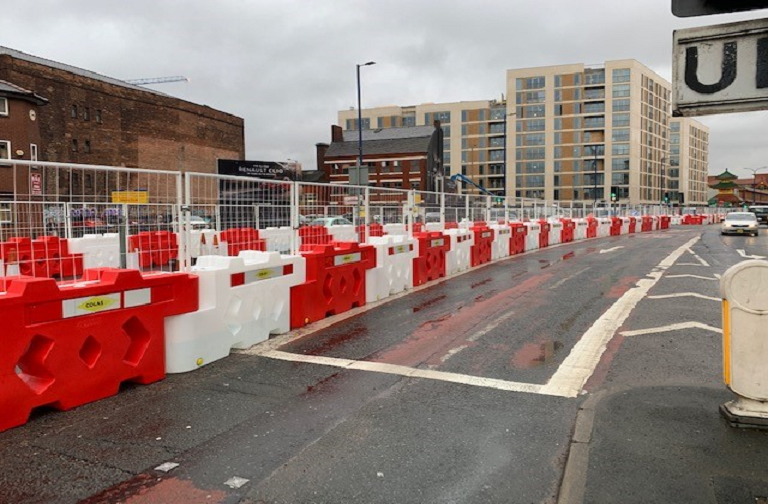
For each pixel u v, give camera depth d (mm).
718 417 4445
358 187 10500
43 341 4594
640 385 5273
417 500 3365
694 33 2385
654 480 3514
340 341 7055
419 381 5520
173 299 5660
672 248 21641
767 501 3256
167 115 59656
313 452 3988
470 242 15242
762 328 4180
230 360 6230
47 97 46469
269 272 7137
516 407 4812
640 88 104438
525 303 9625
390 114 125750
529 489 3475
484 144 114875
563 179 106125
